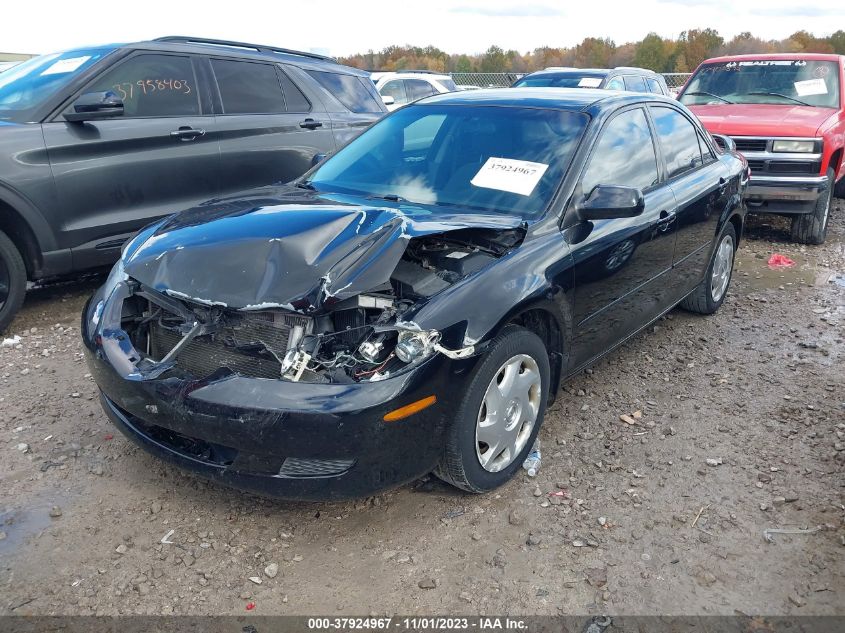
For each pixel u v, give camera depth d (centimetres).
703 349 495
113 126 522
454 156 386
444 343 275
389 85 1416
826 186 759
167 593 259
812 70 859
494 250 321
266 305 264
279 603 256
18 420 375
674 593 266
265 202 346
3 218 480
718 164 524
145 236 337
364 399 257
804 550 290
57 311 542
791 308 588
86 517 299
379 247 285
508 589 265
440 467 301
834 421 396
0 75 573
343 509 308
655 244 416
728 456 359
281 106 638
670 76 2070
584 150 368
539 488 326
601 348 392
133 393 284
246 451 266
